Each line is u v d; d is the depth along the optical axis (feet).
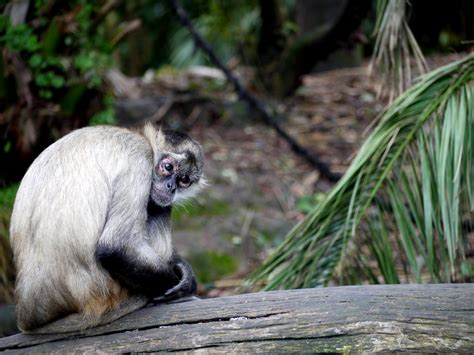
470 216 29.40
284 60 59.88
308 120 59.26
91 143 22.36
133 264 21.67
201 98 60.13
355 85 65.72
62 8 40.06
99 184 21.71
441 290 21.71
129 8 82.84
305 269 28.66
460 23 42.80
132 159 22.67
